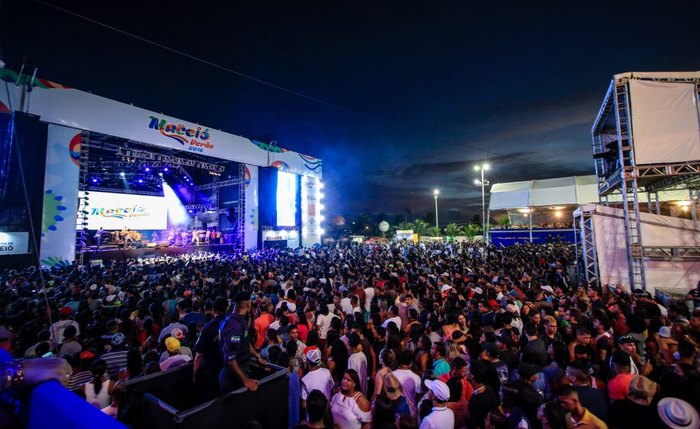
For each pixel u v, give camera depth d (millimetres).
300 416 4305
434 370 4246
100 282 10555
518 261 17547
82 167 20219
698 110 11227
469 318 6676
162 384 3025
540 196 39719
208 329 3408
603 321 5590
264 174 30484
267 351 4793
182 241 29562
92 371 4039
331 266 14578
